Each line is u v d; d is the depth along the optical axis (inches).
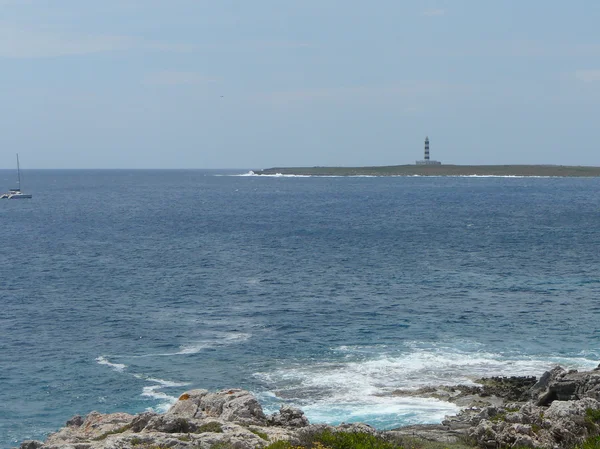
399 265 3358.8
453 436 1097.4
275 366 1772.9
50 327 2188.7
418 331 2101.4
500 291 2689.5
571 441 1026.7
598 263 3376.0
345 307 2432.3
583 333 2063.2
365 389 1583.4
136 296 2647.6
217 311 2391.7
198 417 1108.5
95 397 1585.9
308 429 994.1
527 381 1598.2
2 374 1739.7
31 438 1380.4
